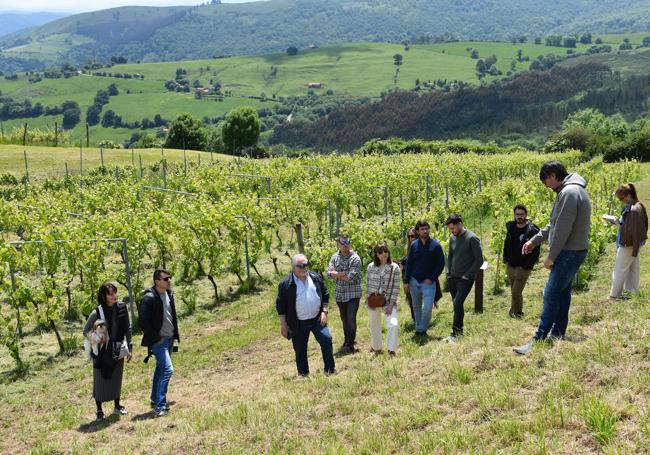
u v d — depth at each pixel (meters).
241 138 77.69
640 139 50.94
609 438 4.53
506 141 123.62
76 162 41.16
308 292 8.23
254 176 28.45
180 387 9.55
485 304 11.95
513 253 10.25
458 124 140.25
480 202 23.61
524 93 149.38
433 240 9.55
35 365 11.32
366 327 11.45
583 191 6.36
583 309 8.88
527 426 4.98
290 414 6.50
